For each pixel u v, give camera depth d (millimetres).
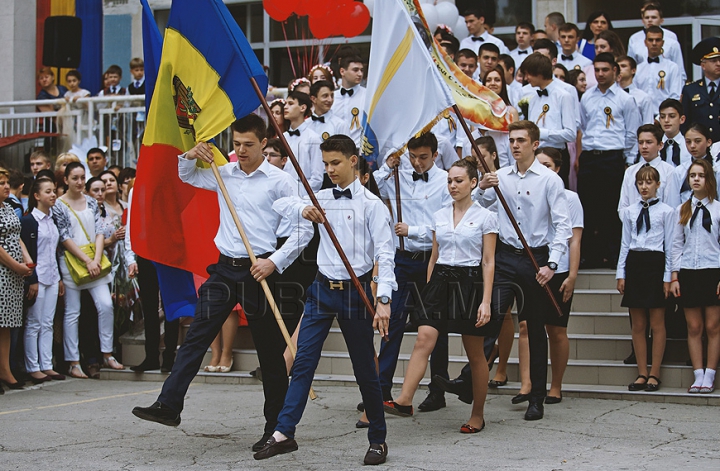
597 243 9812
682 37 14008
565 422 6828
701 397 7473
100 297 9484
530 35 12102
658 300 7766
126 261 9672
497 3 14789
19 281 8680
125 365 9805
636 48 11664
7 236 8578
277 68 15273
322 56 12984
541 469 5426
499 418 7031
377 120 7078
